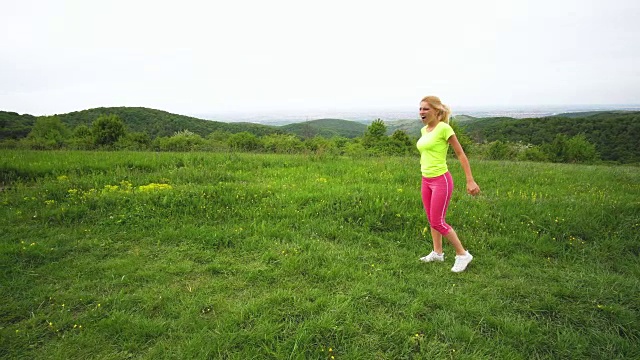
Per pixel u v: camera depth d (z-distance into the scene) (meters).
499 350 2.31
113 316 2.57
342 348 2.31
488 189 7.08
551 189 7.06
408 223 4.63
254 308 2.68
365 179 7.69
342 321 2.55
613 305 2.77
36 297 2.84
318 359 2.21
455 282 3.24
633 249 3.93
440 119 3.35
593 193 6.46
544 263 3.67
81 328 2.48
